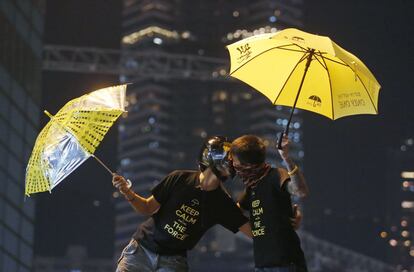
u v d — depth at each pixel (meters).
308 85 11.52
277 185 10.87
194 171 11.80
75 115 11.23
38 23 73.25
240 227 11.71
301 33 10.73
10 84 63.88
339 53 10.59
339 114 11.43
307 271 11.15
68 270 168.12
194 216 11.63
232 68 11.36
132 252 11.88
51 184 11.13
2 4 61.59
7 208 62.97
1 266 61.38
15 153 65.25
